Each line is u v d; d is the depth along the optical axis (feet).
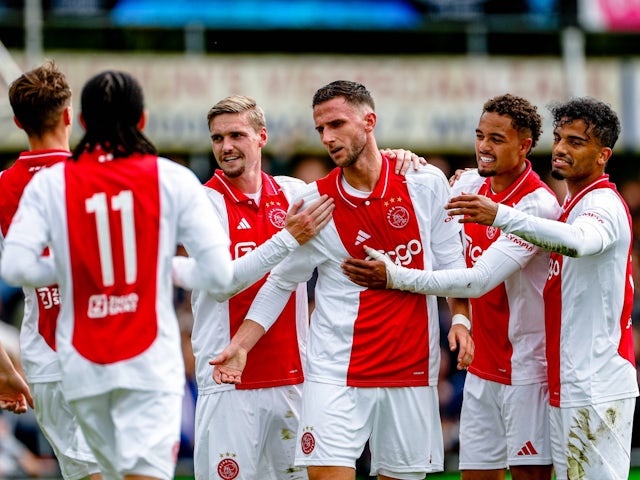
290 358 76.54
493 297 74.18
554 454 71.56
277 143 136.77
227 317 75.92
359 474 119.34
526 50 149.89
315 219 69.21
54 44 135.64
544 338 73.31
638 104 142.82
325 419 69.41
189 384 125.29
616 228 68.18
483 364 75.46
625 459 69.82
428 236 71.10
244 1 136.15
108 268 54.54
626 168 164.14
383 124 139.03
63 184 55.01
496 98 72.28
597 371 68.95
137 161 55.62
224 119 75.36
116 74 55.77
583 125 68.80
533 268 72.69
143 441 53.72
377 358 69.97
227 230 76.38
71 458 69.56
